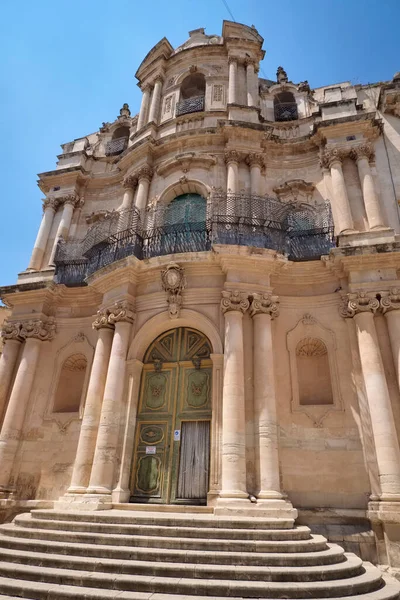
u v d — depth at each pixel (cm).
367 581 667
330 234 1325
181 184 1565
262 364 1089
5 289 1497
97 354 1252
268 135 1592
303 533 799
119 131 2133
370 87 1697
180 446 1145
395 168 1448
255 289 1181
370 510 944
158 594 589
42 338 1429
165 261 1231
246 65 1853
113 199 1795
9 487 1227
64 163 1912
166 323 1235
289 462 1062
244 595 597
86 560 679
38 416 1328
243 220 1306
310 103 1825
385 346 1113
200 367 1215
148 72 2055
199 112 1698
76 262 1522
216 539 750
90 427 1154
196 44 2062
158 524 821
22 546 766
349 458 1042
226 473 966
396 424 1033
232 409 1021
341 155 1477
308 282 1280
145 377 1249
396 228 1344
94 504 986
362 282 1175
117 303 1259
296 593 603
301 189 1521
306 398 1188
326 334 1200
